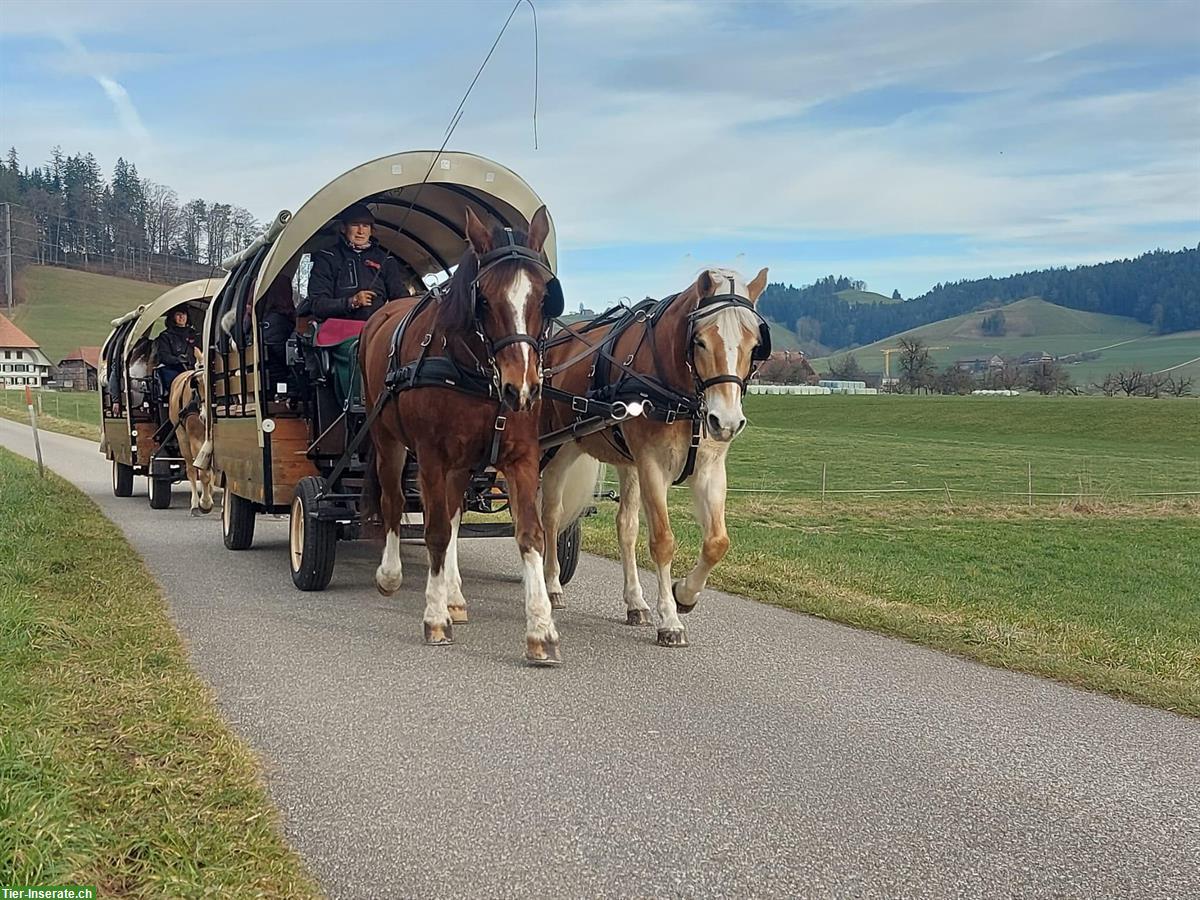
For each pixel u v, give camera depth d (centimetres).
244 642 712
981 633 771
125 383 1594
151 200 13312
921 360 10231
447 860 393
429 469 696
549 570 866
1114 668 698
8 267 10781
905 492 2362
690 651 716
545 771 482
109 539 1114
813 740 533
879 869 391
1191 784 484
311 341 896
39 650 606
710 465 726
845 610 842
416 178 853
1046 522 1827
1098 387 10506
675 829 422
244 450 992
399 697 593
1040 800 461
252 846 385
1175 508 2042
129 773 440
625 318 768
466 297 649
